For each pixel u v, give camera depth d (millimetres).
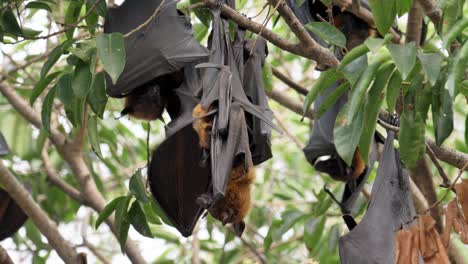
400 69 8102
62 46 9820
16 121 16625
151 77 10969
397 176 10398
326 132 13648
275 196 17500
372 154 13562
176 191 11367
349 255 9875
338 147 9211
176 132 10688
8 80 16875
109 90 11039
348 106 8766
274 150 21000
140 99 11602
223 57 10555
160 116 11820
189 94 11242
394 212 10133
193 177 11383
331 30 9711
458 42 9797
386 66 8969
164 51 11023
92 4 11031
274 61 19531
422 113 9164
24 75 17984
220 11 10570
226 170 9828
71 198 17109
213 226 17719
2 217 15531
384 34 9031
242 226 11172
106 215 10758
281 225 14859
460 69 7984
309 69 20125
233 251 17094
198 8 11672
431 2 9820
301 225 19031
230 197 10906
